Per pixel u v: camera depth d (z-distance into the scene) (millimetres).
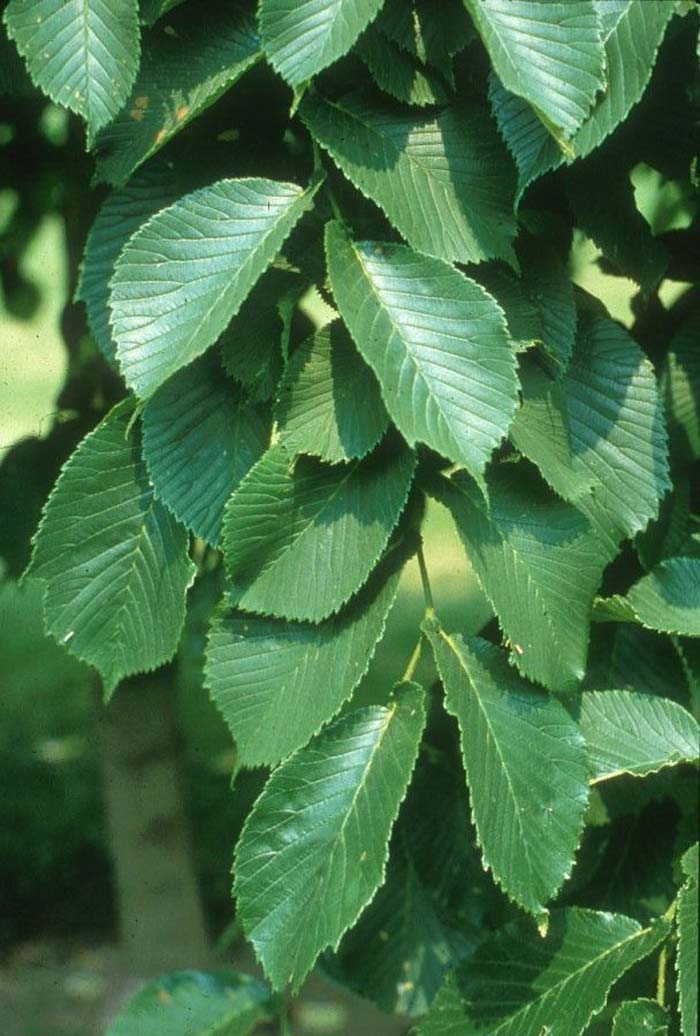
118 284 1165
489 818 1186
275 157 1270
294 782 1201
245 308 1221
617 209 1273
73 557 1215
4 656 2652
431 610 1229
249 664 1211
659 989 1242
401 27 1190
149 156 1208
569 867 1192
